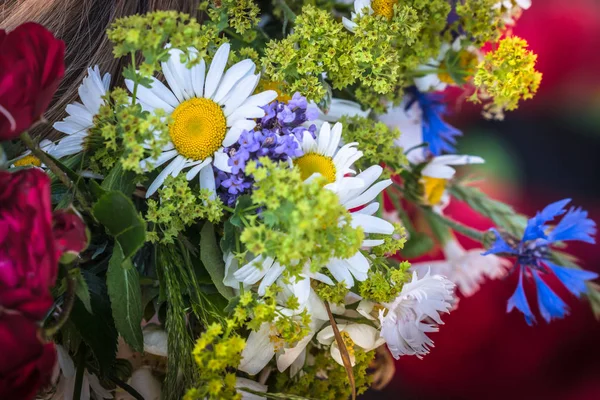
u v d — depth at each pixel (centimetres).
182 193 21
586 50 34
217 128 22
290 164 21
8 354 17
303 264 20
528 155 34
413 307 23
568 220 30
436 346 34
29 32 18
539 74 27
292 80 25
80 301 22
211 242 23
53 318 22
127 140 20
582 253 33
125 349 25
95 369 24
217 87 22
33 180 18
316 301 23
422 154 33
